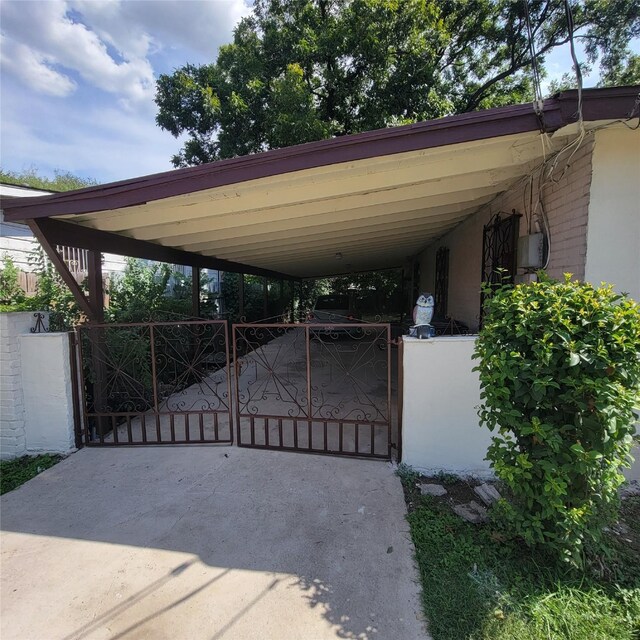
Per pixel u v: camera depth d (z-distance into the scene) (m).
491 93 15.70
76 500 2.96
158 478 3.28
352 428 4.46
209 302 10.77
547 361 1.90
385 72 11.81
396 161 3.13
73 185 15.28
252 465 3.48
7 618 1.89
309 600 1.97
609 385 1.82
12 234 6.72
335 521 2.62
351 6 11.45
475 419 3.16
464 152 3.12
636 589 1.96
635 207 2.85
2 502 2.95
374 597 1.98
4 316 3.67
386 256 11.17
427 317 3.27
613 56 13.30
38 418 3.82
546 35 13.63
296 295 17.91
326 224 5.41
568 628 1.75
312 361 8.65
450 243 7.48
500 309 2.20
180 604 1.96
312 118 10.57
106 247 4.37
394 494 2.94
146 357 5.25
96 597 2.02
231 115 12.23
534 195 3.79
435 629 1.78
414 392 3.22
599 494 2.04
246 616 1.88
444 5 13.52
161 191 3.10
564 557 1.96
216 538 2.48
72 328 4.31
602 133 2.82
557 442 1.92
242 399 5.66
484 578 2.04
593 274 2.92
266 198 3.74
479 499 2.85
